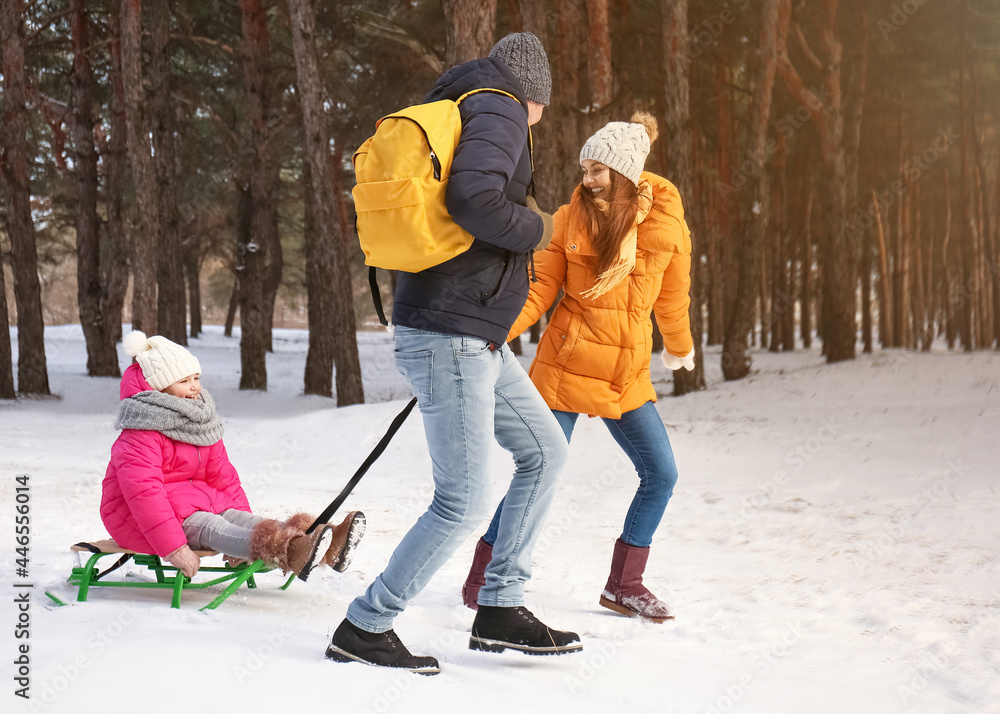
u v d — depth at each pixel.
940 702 2.55
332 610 3.40
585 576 4.60
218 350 36.44
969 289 29.41
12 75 20.19
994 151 32.34
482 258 2.49
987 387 15.23
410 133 2.35
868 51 27.09
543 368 3.66
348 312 18.41
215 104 29.50
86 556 4.39
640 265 3.61
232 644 2.66
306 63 18.19
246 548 3.40
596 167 3.51
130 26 18.81
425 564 2.51
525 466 2.84
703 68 27.41
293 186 35.97
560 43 19.44
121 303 26.20
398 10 23.52
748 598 4.10
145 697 2.11
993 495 7.07
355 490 8.67
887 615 3.72
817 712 2.44
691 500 7.83
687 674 2.77
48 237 34.84
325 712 2.09
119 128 25.83
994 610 3.80
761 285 39.06
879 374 17.88
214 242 38.22
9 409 18.05
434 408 2.54
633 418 3.69
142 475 3.36
